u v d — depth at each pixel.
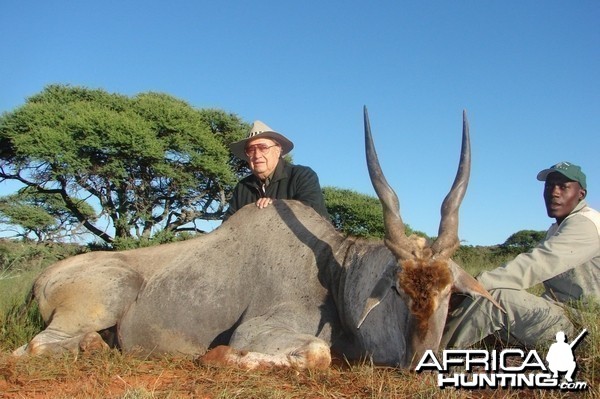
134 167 24.05
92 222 25.58
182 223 26.27
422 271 4.21
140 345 5.46
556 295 5.10
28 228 23.22
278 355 4.44
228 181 25.22
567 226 4.82
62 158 21.97
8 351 5.41
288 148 6.68
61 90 26.12
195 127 24.50
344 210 25.34
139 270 5.69
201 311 5.37
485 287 4.68
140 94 27.78
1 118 22.36
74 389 4.10
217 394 3.82
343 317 5.06
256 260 5.43
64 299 5.52
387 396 3.78
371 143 4.68
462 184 4.54
